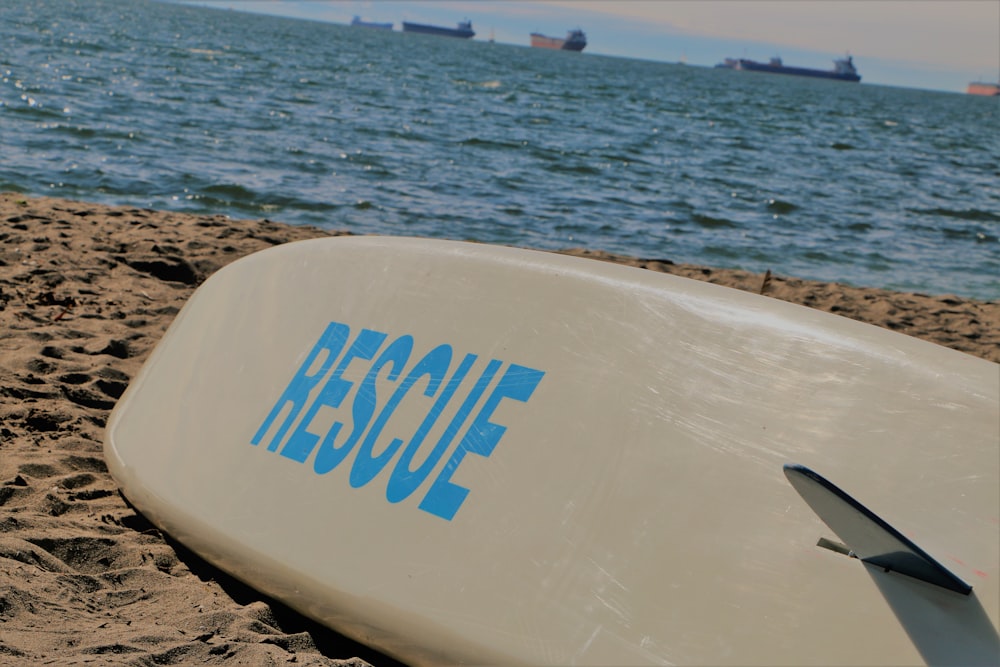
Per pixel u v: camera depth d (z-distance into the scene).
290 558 2.36
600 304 2.35
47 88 21.33
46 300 5.48
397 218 11.29
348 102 27.22
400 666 2.35
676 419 2.09
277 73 38.12
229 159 14.08
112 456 2.96
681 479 2.01
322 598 2.27
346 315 2.75
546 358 2.33
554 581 2.01
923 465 1.81
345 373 2.62
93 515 3.05
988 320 8.09
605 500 2.06
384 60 65.00
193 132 16.62
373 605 2.17
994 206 18.08
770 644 1.74
